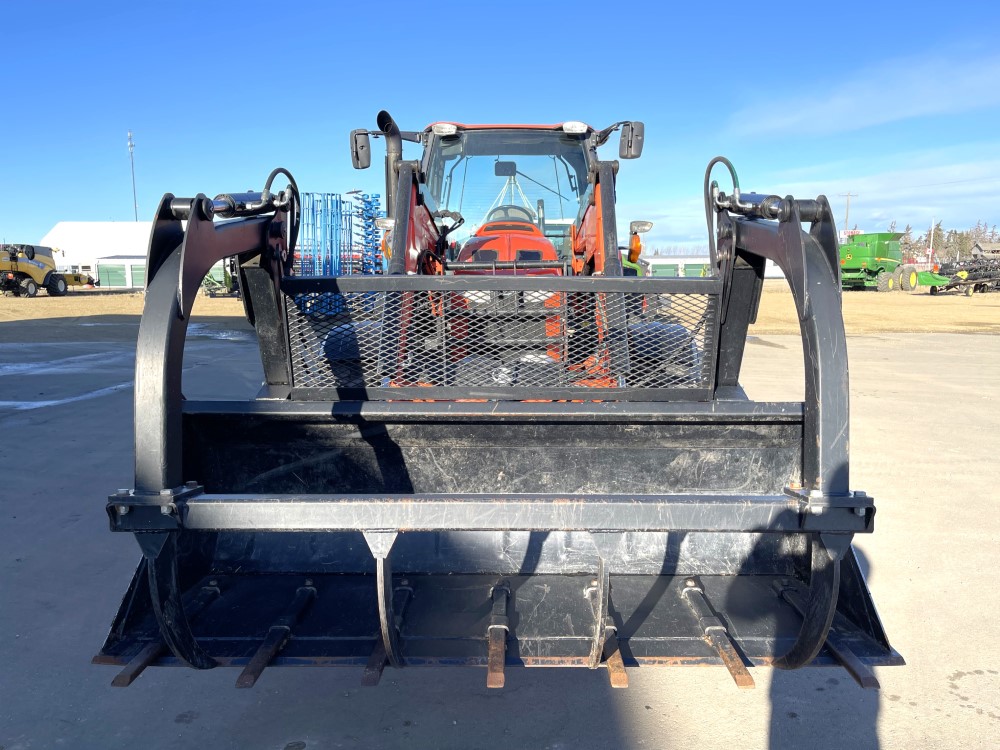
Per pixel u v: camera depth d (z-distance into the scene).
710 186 2.71
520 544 2.69
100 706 2.50
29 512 4.30
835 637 2.12
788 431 2.53
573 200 4.93
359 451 2.64
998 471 5.35
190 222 1.94
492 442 2.61
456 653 2.10
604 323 2.78
